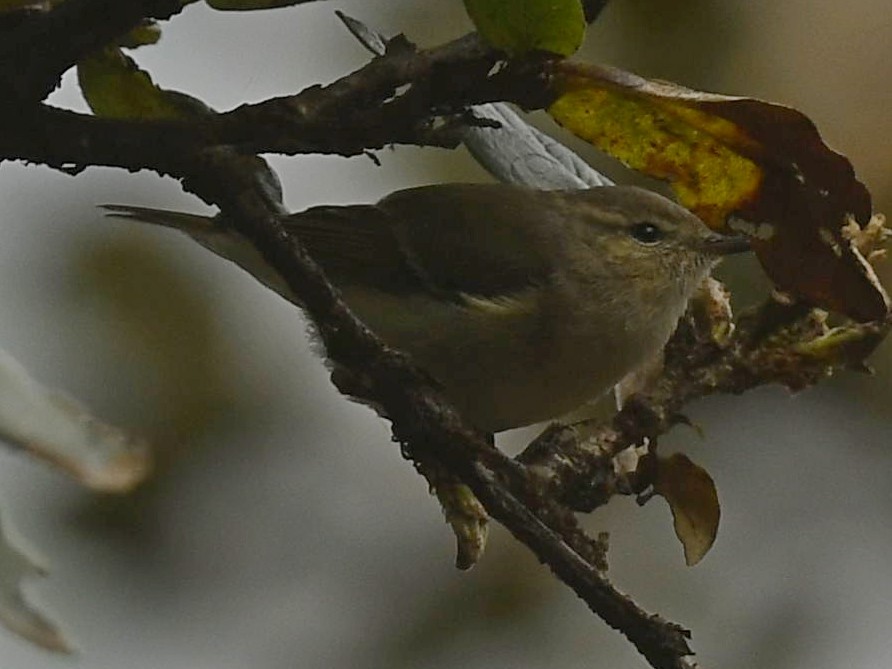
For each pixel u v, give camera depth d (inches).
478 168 481.1
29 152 173.6
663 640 186.5
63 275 430.3
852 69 459.2
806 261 212.5
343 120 187.3
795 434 463.5
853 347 232.2
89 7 163.0
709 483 225.6
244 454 430.3
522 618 430.6
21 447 93.7
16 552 98.3
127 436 99.0
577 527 195.0
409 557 434.3
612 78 193.0
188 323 434.6
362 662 419.8
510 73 191.2
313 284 190.7
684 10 471.2
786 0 469.1
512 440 447.8
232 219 189.0
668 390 231.6
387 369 193.2
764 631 443.2
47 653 97.0
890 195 442.9
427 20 462.3
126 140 177.2
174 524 415.2
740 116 197.9
